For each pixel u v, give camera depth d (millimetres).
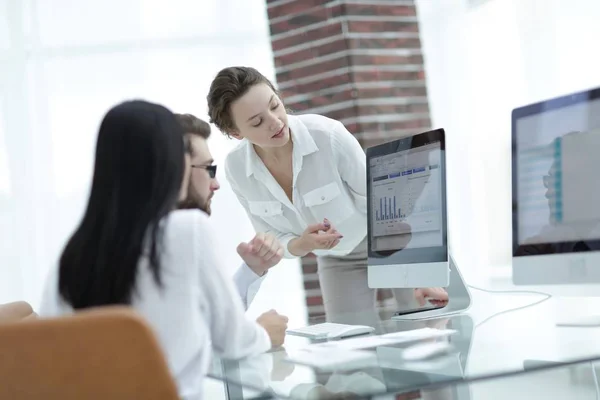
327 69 4418
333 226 2701
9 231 5254
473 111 5199
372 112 4398
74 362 1145
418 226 2281
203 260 1487
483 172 5191
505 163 5070
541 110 2014
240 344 1598
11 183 5254
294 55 4512
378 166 2484
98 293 1400
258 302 4824
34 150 5254
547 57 4734
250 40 5223
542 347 1592
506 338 1721
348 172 2732
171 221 1479
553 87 4719
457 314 2174
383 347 1725
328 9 4398
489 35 5082
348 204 2785
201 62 5211
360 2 4402
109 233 1400
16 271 5250
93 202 1421
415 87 4520
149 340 1143
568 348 1565
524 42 4855
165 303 1425
